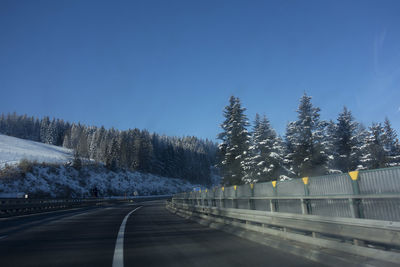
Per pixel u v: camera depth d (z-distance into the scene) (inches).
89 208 1494.8
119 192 3277.6
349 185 223.9
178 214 856.9
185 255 256.8
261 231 346.6
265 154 1157.1
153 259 242.4
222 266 217.9
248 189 405.1
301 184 283.1
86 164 3516.2
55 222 611.8
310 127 1104.2
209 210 557.3
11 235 406.3
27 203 911.7
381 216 195.2
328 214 243.4
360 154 1189.7
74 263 229.8
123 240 346.3
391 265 179.2
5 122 6323.8
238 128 1296.8
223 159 1364.4
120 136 4781.0
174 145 5378.9
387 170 193.8
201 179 5265.8
